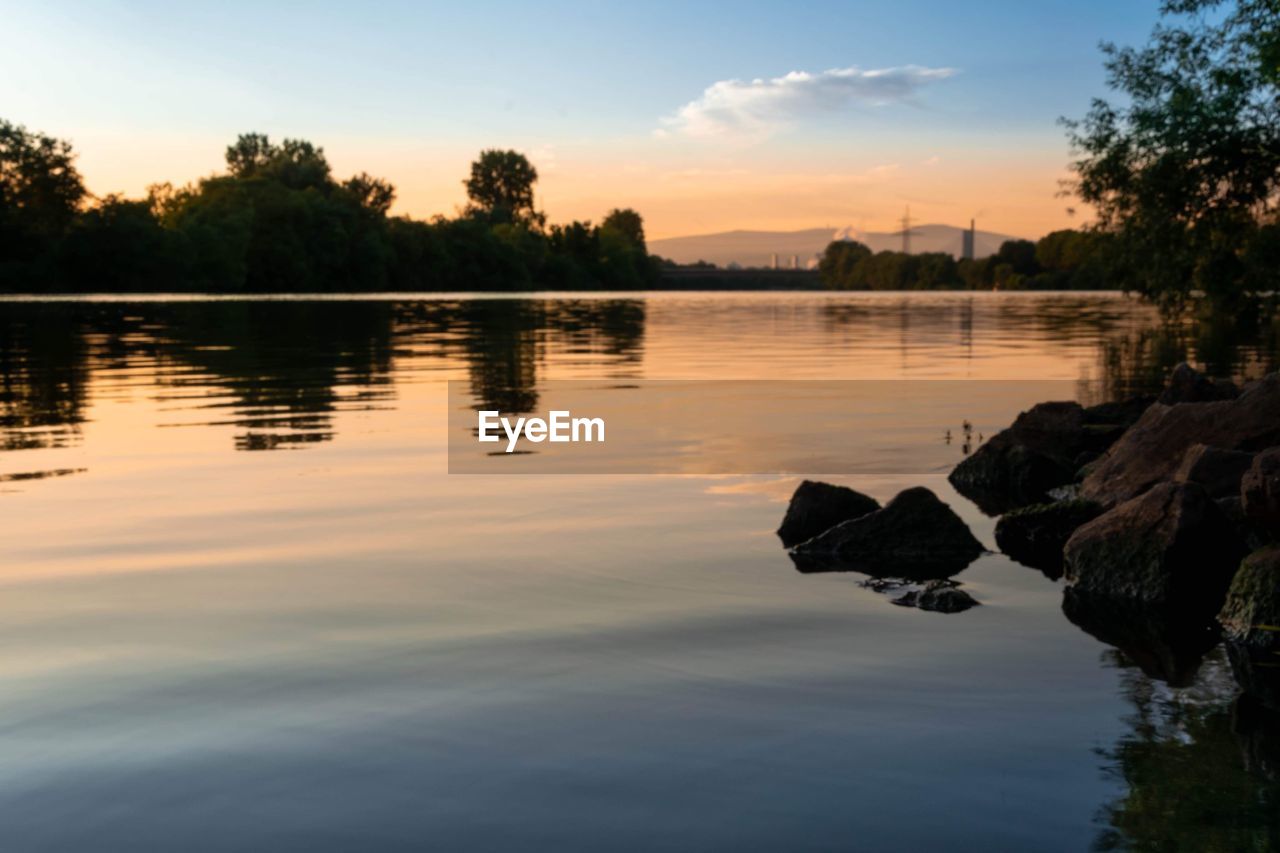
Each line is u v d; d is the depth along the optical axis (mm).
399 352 24859
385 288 110500
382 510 7566
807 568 6070
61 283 83562
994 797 3182
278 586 5547
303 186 116375
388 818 3039
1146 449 7992
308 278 99938
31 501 7812
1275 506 5297
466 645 4574
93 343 27688
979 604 5422
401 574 5809
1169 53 24953
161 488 8344
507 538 6723
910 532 6652
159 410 13477
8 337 30125
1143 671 4387
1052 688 4156
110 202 86812
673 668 4301
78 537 6668
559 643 4609
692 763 3396
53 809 3096
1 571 5855
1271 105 23953
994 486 8852
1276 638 4781
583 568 5980
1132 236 26062
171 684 4090
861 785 3250
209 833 2963
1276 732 3703
